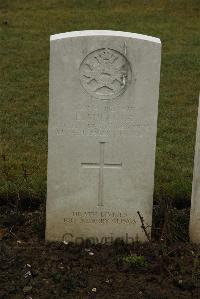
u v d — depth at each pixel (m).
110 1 7.45
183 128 4.38
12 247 2.92
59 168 2.90
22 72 5.44
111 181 2.92
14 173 3.57
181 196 3.33
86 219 2.97
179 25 6.80
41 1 7.44
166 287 2.69
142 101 2.84
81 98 2.83
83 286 2.69
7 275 2.73
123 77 2.81
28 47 6.07
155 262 2.82
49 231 2.98
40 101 4.85
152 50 2.79
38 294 2.64
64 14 7.04
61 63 2.79
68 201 2.94
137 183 2.93
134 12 7.13
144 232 2.98
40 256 2.86
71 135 2.86
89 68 2.80
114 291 2.67
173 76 5.43
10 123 4.39
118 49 2.78
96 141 2.88
